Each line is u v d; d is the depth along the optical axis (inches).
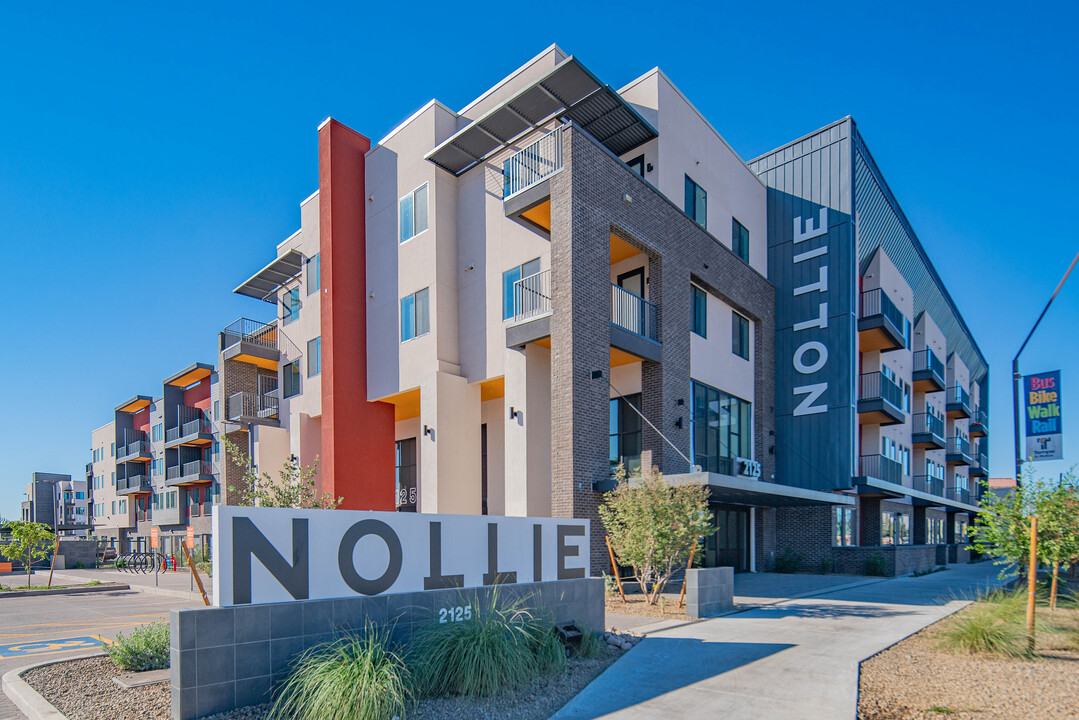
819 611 487.2
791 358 964.6
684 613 472.4
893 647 354.6
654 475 523.5
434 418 747.4
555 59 757.9
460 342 799.7
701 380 802.8
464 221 817.5
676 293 753.0
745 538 876.6
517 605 339.3
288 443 1115.3
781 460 948.6
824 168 968.9
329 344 875.4
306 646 258.8
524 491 639.8
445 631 277.0
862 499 1018.7
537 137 742.5
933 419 1346.0
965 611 462.0
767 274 1006.4
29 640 428.8
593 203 645.3
